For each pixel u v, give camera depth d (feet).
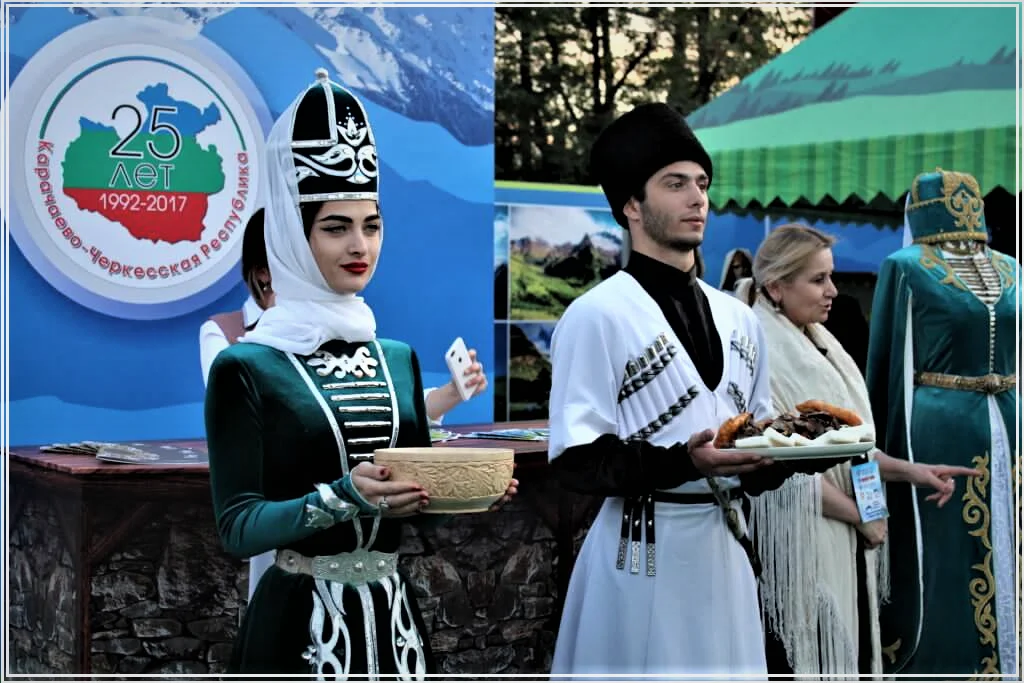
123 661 12.45
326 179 8.49
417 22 17.47
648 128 10.05
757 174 15.94
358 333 8.78
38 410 15.02
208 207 16.06
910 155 15.17
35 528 13.03
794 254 13.43
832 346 14.07
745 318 10.59
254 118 16.29
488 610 14.17
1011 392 14.69
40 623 12.92
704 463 9.11
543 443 14.24
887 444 14.83
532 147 35.17
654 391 9.91
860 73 15.70
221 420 8.29
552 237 23.68
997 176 15.03
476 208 18.08
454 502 7.91
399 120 17.35
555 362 10.03
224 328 15.88
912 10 15.69
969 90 15.08
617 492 9.43
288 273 8.63
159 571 12.65
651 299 10.08
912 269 14.64
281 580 8.53
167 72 15.71
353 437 8.48
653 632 9.84
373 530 8.50
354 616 8.43
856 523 13.35
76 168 15.21
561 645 10.43
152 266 15.71
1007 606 14.66
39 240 14.97
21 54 14.87
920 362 14.71
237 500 8.18
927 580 14.67
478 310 18.16
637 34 36.42
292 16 16.53
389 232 17.34
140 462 12.28
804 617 12.89
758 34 37.93
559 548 14.53
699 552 9.95
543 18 35.04
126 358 15.61
